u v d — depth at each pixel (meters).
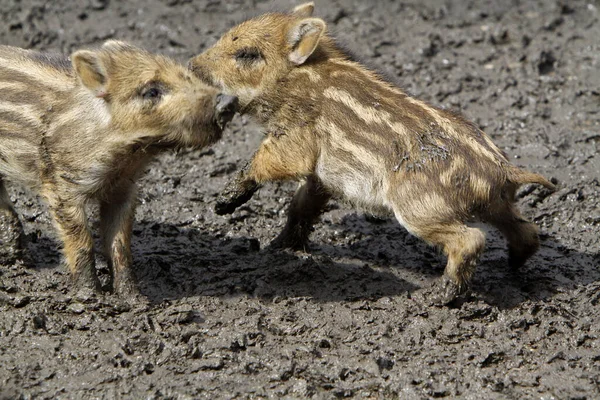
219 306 16.56
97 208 19.00
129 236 16.66
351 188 17.28
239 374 14.69
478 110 23.66
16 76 16.20
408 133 16.72
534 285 17.59
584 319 16.48
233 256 18.50
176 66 15.92
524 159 21.80
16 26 26.69
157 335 15.54
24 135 16.02
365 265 18.09
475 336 15.91
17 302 16.11
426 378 14.69
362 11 28.59
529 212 20.23
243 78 18.14
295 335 15.84
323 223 19.86
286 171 17.78
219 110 15.38
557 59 25.78
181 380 14.52
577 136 22.47
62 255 18.08
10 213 17.30
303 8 19.89
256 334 15.62
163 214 20.03
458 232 16.14
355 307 16.70
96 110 15.77
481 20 28.31
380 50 26.33
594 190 20.66
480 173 16.16
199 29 27.34
